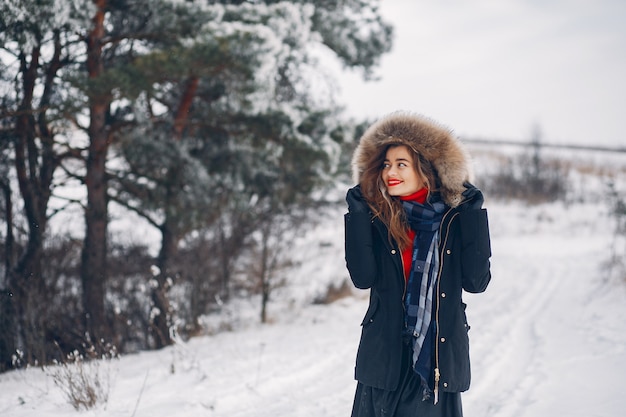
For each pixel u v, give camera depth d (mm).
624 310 9016
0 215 8727
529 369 5902
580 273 14328
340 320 10430
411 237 3059
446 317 2916
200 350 7547
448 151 3006
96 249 9023
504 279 14219
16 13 5984
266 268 11102
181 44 7863
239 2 9492
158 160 8914
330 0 10492
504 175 28625
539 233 21391
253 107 8641
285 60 9648
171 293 9609
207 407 4711
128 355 7723
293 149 9445
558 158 33375
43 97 7969
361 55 10922
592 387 5117
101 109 8914
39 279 8289
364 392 3041
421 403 2891
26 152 8508
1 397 5148
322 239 15766
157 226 9938
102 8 8289
